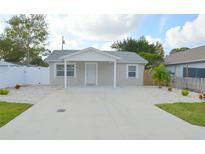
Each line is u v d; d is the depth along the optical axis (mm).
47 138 5676
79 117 7977
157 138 5734
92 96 13852
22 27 36594
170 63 27203
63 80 22562
